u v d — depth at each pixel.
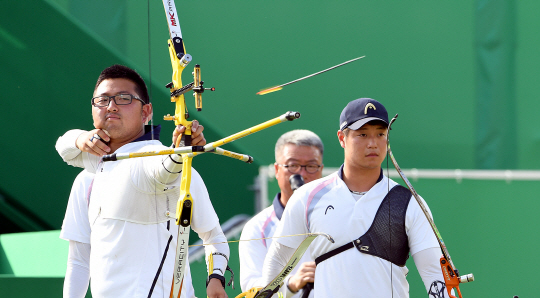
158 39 20.91
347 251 9.18
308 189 9.80
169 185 8.13
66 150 9.58
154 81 19.61
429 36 21.48
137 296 8.20
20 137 19.16
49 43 18.86
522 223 14.88
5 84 19.09
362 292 9.02
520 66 21.06
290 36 21.73
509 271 14.91
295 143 12.62
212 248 9.50
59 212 19.19
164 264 8.48
